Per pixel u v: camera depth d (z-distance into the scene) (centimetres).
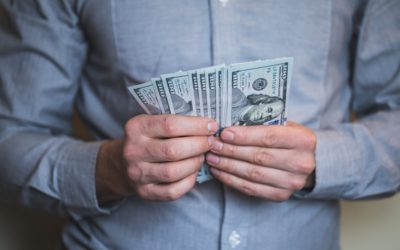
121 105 85
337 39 82
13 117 90
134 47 79
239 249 80
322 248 88
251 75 63
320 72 81
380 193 83
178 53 77
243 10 76
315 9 79
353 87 95
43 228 137
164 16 77
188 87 64
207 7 76
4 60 92
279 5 77
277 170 70
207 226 80
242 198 79
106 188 80
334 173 77
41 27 88
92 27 84
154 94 65
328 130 80
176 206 81
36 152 86
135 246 84
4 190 92
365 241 137
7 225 134
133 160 68
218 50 75
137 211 84
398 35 87
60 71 90
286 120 70
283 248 83
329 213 88
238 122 68
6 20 92
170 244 82
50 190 85
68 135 102
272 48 77
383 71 89
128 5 79
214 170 72
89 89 92
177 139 66
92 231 91
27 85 89
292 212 82
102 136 92
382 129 83
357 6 87
